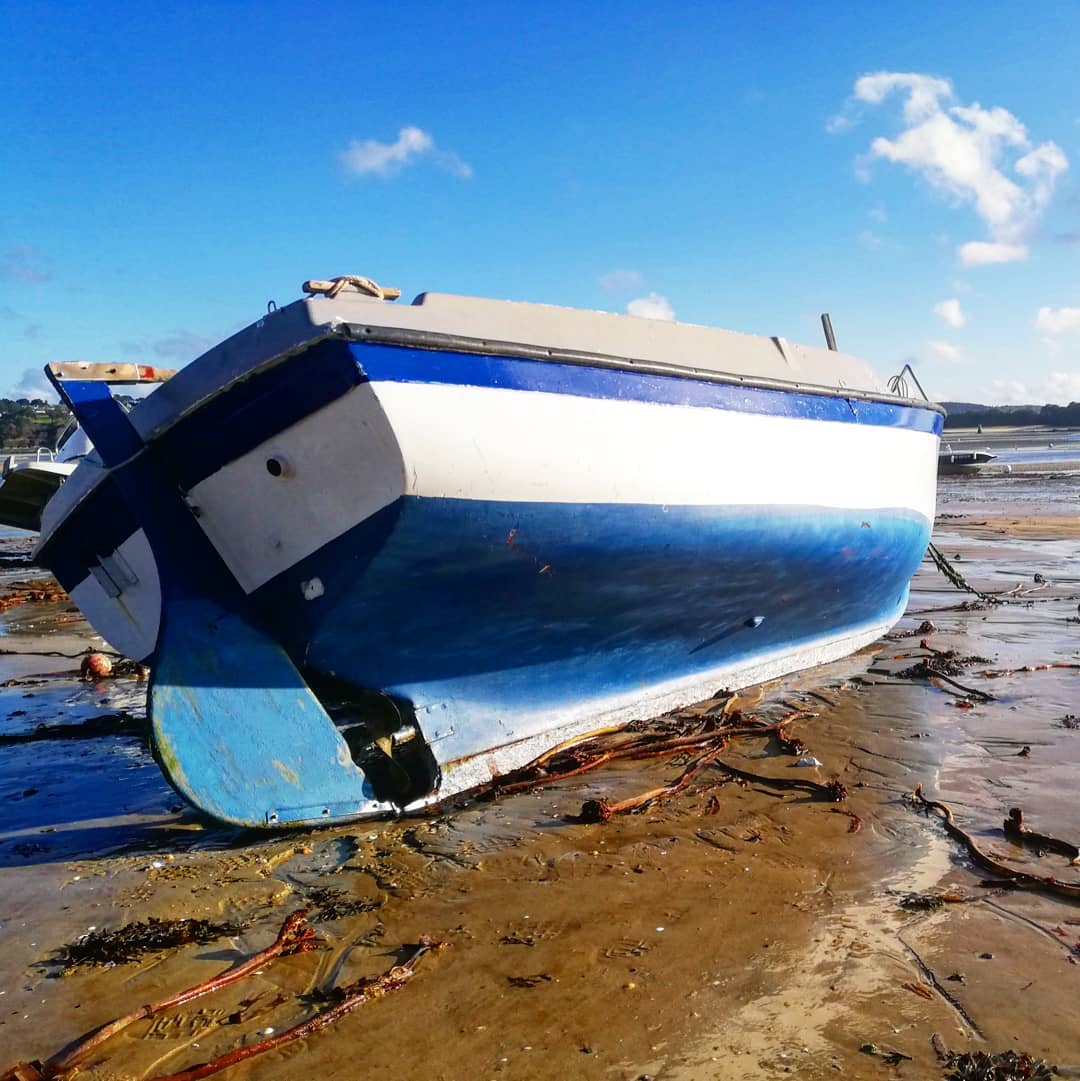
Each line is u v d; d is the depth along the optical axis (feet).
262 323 14.92
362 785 16.56
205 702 15.60
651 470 18.84
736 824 15.44
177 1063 9.45
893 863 13.76
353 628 16.80
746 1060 9.22
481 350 15.81
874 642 30.27
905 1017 9.87
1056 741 19.07
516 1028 9.87
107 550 19.62
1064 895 12.55
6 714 25.34
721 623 23.45
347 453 14.96
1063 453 208.64
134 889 13.53
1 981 11.05
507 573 17.40
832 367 25.21
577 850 14.56
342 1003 10.25
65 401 16.46
